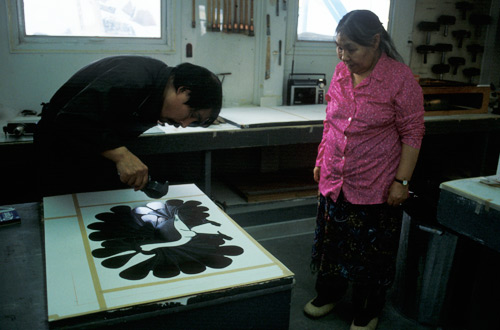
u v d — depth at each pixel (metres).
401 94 1.66
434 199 2.10
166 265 1.01
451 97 3.56
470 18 4.05
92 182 2.09
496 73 4.24
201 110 1.38
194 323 0.92
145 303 0.85
